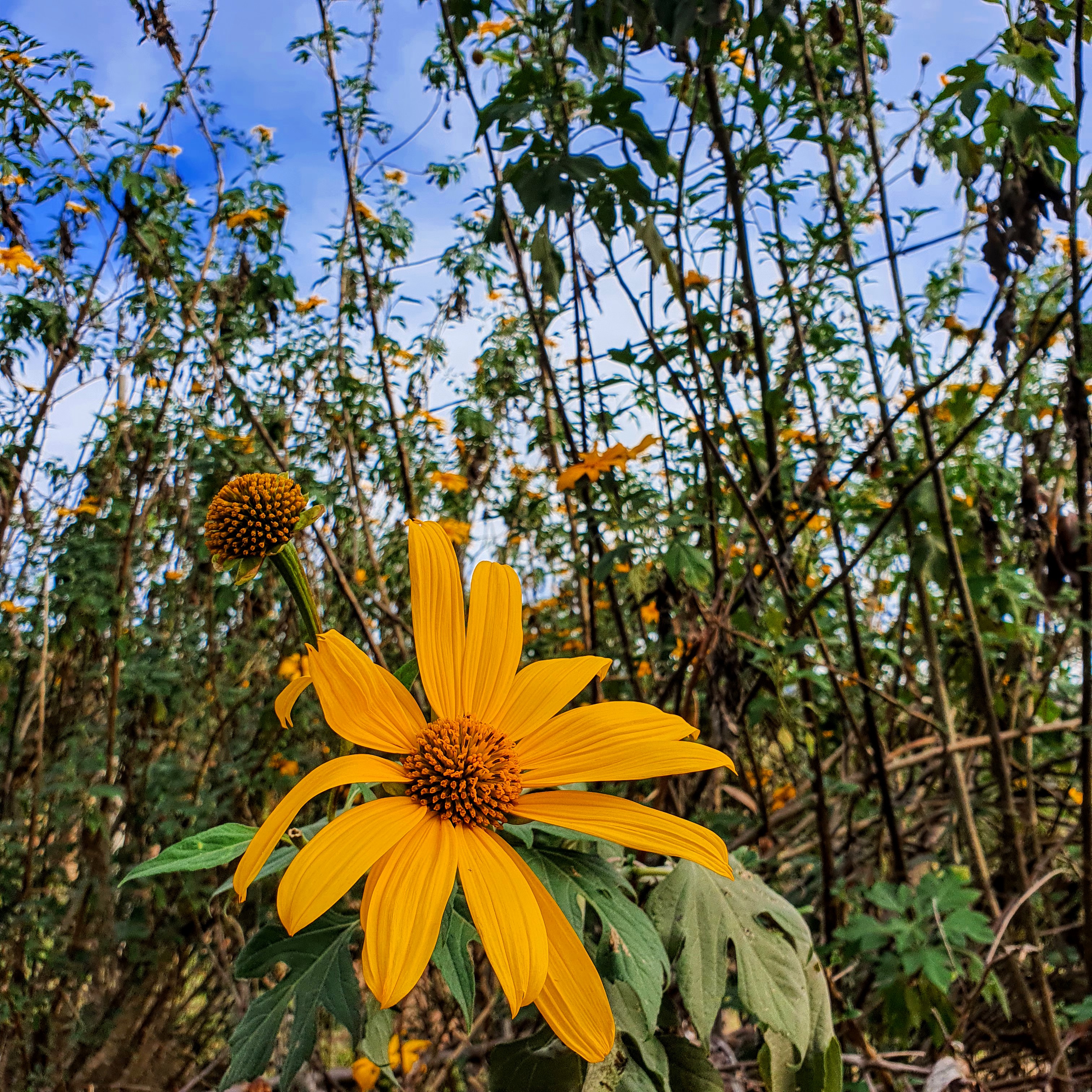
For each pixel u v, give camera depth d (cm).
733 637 56
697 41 54
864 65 60
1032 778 69
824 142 60
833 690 64
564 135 53
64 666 87
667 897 31
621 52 57
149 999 72
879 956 53
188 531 89
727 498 68
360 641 80
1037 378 73
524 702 28
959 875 67
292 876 21
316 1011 26
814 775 59
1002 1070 63
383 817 24
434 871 23
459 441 96
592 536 63
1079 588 63
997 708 72
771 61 64
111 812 81
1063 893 75
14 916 71
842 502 69
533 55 62
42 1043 75
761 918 34
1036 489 64
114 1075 66
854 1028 50
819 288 67
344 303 83
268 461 79
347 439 76
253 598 91
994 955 48
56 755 85
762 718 65
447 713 27
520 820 26
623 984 29
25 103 68
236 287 84
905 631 83
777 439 70
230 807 79
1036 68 47
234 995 67
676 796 57
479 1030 60
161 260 75
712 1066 30
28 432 85
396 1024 63
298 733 79
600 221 55
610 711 27
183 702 85
